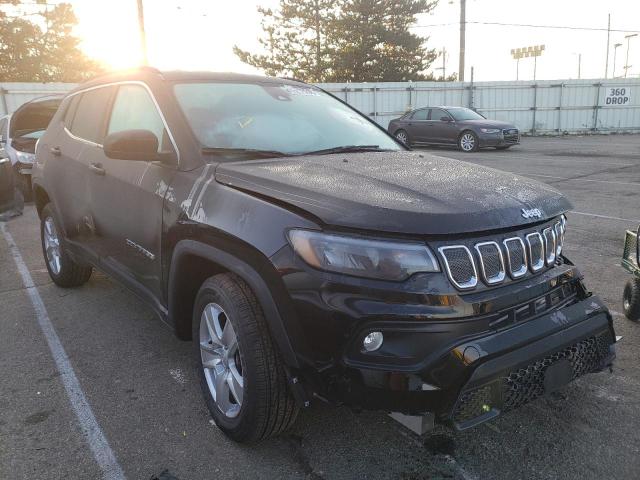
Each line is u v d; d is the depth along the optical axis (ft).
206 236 9.07
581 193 32.78
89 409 10.42
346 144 11.83
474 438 9.49
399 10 126.21
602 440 9.37
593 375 11.60
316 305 7.52
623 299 14.69
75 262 15.98
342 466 8.77
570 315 8.59
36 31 130.72
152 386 11.26
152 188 10.69
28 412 10.32
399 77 129.49
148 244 10.92
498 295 7.86
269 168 9.42
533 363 7.89
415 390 7.27
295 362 7.87
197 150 10.17
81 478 8.52
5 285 17.70
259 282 8.14
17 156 33.83
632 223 25.25
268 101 12.17
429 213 7.56
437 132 63.00
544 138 82.12
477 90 87.56
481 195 8.37
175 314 10.45
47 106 36.17
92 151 13.48
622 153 55.93
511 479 8.46
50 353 12.77
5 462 8.89
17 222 28.35
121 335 13.73
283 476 8.54
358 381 7.41
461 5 96.78
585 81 88.22
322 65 128.77
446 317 7.38
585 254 20.31
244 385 8.55
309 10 125.39
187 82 11.69
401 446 9.28
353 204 7.74
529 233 8.45
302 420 9.99
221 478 8.50
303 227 7.78
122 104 12.76
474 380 7.27
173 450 9.18
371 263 7.39
